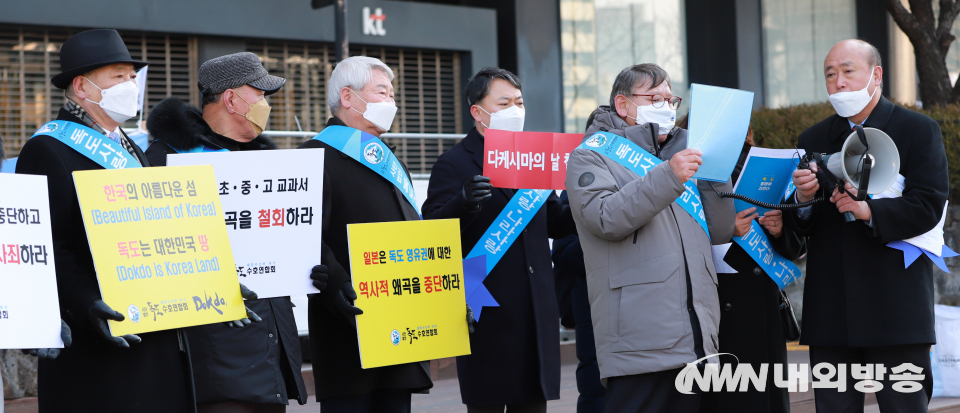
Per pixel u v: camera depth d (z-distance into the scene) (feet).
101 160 8.94
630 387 10.61
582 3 44.83
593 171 10.89
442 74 42.55
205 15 36.37
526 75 43.06
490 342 12.12
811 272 11.95
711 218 11.35
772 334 12.42
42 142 8.77
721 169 10.62
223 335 9.87
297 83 39.34
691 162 9.91
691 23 48.49
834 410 11.91
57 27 33.88
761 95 49.16
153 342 8.89
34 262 8.01
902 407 11.43
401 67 41.52
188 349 9.07
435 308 10.73
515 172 12.13
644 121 11.35
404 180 11.28
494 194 12.51
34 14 32.94
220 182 9.80
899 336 11.15
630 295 10.47
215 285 8.96
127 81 9.25
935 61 32.01
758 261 12.07
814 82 51.13
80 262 8.78
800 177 11.18
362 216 10.80
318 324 10.75
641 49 46.70
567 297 14.89
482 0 44.62
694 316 10.47
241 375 9.88
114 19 34.50
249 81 10.91
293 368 10.49
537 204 12.43
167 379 8.91
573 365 24.94
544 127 43.50
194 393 9.01
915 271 11.34
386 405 10.98
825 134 12.14
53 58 34.27
